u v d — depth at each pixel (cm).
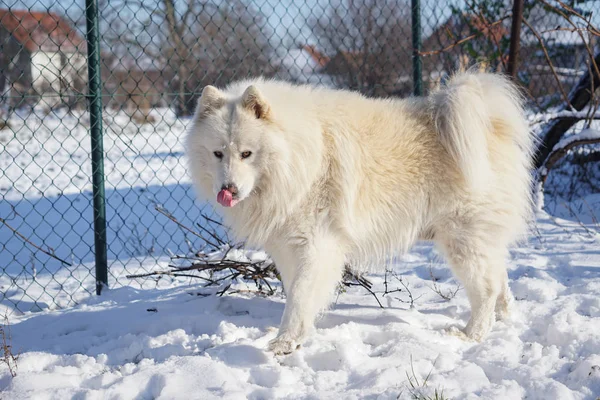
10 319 391
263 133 309
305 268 318
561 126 632
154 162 1112
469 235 338
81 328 372
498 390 250
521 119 356
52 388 267
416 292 420
